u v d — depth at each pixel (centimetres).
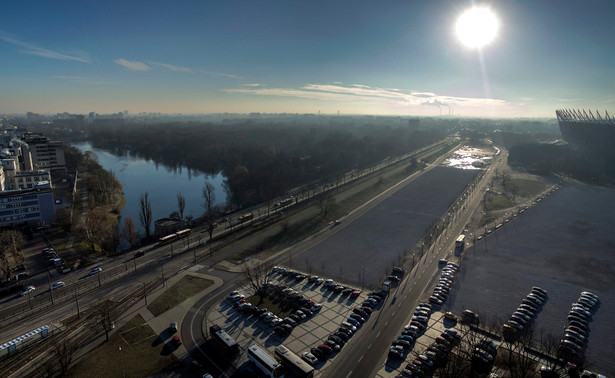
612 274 16688
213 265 18012
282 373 9981
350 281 16188
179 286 15850
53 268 17800
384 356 11150
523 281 16012
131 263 18375
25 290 15438
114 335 12362
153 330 12625
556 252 19125
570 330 12281
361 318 13112
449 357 10750
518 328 12394
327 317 13362
